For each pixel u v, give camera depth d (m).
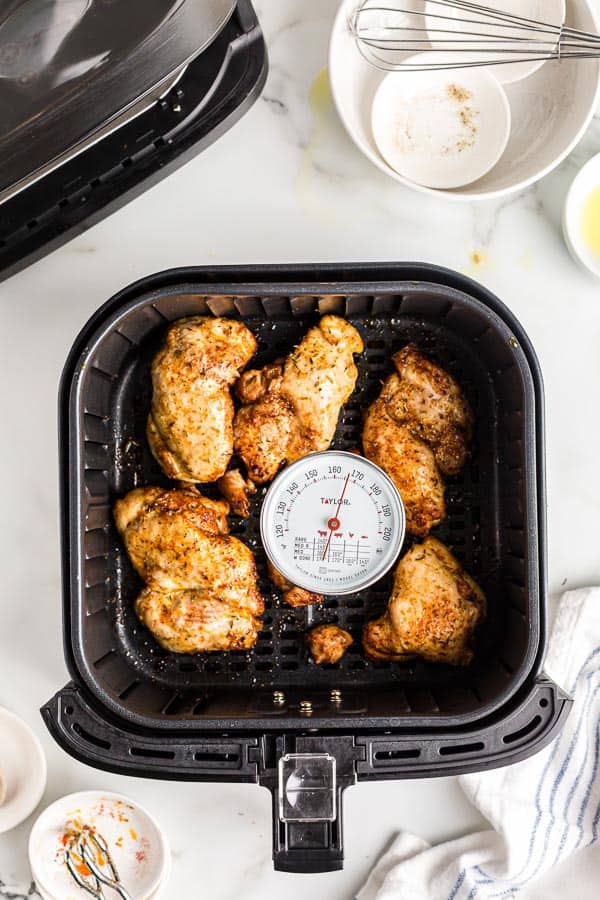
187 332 0.65
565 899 0.71
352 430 0.69
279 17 0.71
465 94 0.68
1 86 0.52
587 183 0.69
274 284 0.62
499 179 0.70
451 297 0.62
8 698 0.72
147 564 0.66
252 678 0.68
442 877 0.70
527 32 0.68
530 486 0.61
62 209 0.68
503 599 0.67
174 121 0.67
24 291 0.71
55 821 0.71
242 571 0.65
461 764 0.60
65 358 0.71
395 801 0.72
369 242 0.71
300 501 0.64
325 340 0.65
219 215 0.71
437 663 0.68
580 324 0.71
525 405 0.62
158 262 0.71
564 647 0.70
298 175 0.71
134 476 0.69
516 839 0.70
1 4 0.50
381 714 0.62
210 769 0.61
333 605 0.68
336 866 0.60
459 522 0.68
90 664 0.62
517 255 0.71
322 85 0.71
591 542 0.71
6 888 0.72
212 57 0.66
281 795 0.60
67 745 0.61
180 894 0.72
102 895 0.71
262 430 0.65
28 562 0.71
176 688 0.68
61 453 0.62
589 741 0.71
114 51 0.53
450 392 0.66
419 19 0.69
